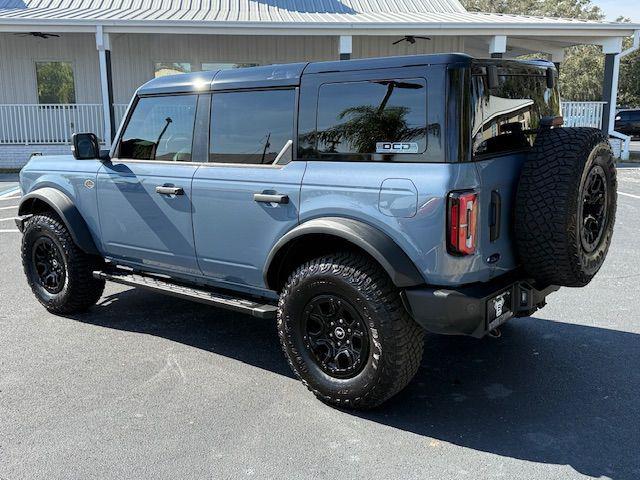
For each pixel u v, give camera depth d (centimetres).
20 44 1659
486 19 1602
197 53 1714
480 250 309
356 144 327
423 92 304
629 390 364
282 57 1742
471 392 366
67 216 468
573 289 563
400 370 321
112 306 535
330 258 337
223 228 385
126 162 441
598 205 342
